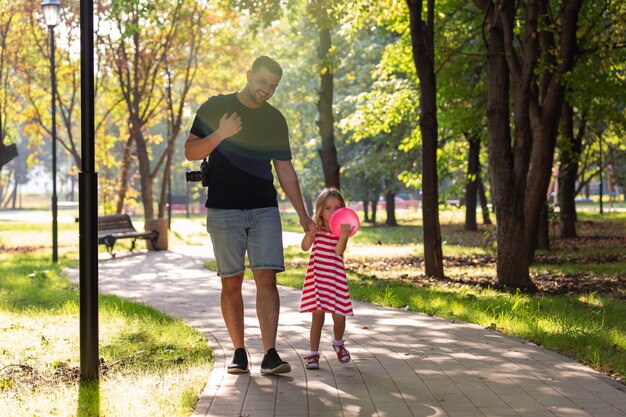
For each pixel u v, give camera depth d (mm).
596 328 8867
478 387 6168
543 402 5715
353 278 15492
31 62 31703
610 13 19125
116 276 16406
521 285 13969
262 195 6723
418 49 15219
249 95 6672
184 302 11969
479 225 38656
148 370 6871
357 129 22828
